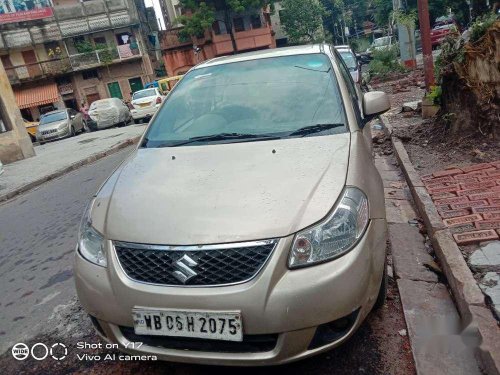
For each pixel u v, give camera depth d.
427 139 6.13
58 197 7.59
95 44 32.91
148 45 38.72
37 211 6.88
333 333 2.19
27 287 4.01
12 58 30.95
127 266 2.25
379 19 26.00
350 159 2.59
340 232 2.18
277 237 2.10
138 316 2.18
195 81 3.71
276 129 3.03
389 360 2.45
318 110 3.11
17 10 30.48
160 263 2.17
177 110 3.50
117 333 2.31
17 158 13.18
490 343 2.27
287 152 2.71
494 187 4.11
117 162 9.98
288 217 2.16
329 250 2.14
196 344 2.17
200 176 2.59
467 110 5.42
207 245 2.11
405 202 4.54
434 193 4.25
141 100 17.58
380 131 7.87
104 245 2.36
